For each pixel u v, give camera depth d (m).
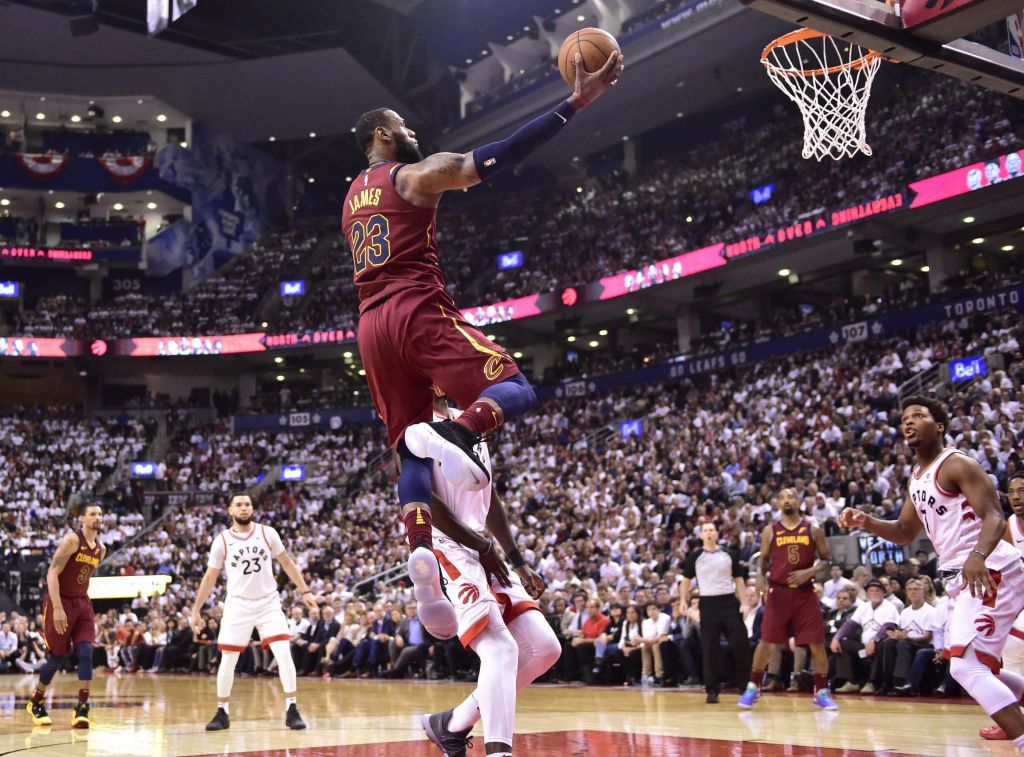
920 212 21.88
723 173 30.62
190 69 33.31
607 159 37.03
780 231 23.94
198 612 7.34
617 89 30.69
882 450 16.31
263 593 7.27
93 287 37.50
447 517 3.14
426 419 3.07
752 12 25.80
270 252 38.50
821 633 8.11
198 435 33.84
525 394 2.80
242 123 37.22
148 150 37.47
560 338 32.97
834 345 23.08
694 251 25.83
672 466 20.56
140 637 20.86
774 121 33.00
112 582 24.72
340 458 30.91
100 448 32.91
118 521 28.55
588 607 12.83
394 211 2.98
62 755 5.46
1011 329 18.64
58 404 37.34
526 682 3.40
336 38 31.67
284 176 40.41
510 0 30.47
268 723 7.64
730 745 5.23
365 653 15.49
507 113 32.31
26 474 30.31
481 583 3.21
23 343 32.53
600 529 17.58
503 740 3.01
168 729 7.20
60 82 34.25
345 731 6.83
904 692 9.20
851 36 5.76
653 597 12.23
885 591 9.88
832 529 13.48
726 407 23.14
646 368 27.42
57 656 7.63
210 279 37.31
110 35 31.14
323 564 22.42
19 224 37.03
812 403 20.17
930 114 24.94
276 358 35.16
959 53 6.16
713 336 27.58
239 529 7.32
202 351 33.16
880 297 24.33
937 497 4.27
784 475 17.05
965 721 6.71
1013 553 4.15
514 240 35.00
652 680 11.81
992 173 19.98
